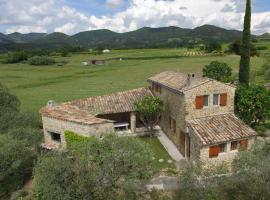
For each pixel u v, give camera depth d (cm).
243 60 4388
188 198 1750
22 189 2630
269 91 3384
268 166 1616
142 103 3472
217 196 1686
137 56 14438
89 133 2625
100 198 1788
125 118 3953
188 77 3086
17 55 14788
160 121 3847
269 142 2073
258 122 3419
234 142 2777
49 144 2984
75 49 19262
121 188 1858
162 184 2408
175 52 15225
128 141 2059
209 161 2681
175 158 2998
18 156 2636
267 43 15962
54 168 1767
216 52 13175
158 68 10262
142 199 2148
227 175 1802
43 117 3059
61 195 1720
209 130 2783
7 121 3412
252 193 1583
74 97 6338
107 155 1880
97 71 10625
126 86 7450
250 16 4300
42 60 13288
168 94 3438
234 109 3319
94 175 1772
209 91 2995
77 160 1833
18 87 7988
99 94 6562
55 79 9238
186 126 2931
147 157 2017
